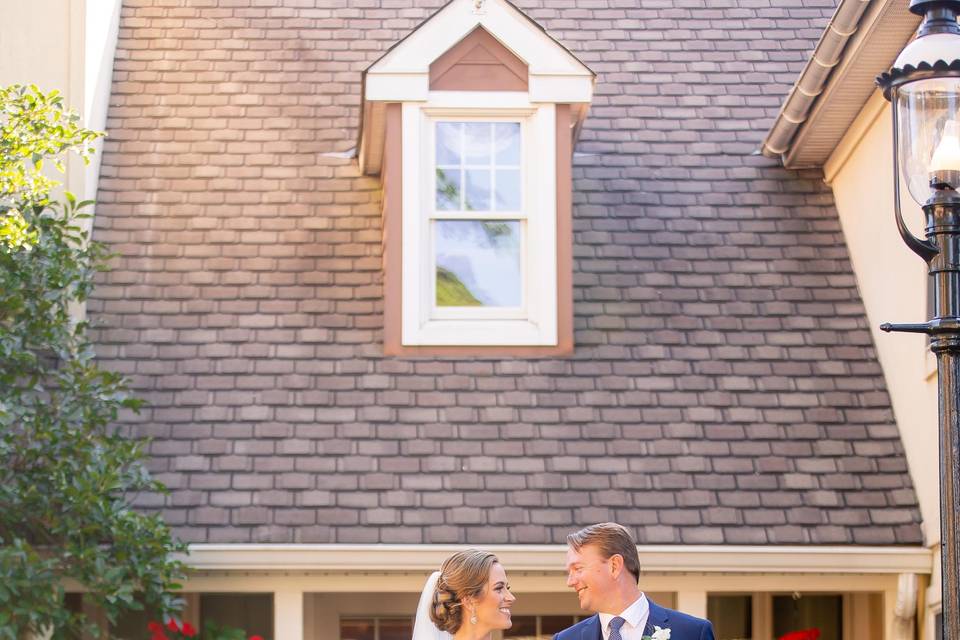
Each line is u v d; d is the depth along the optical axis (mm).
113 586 8375
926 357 9172
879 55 9633
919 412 9336
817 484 9445
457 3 10336
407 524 9133
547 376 10000
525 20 10352
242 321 10211
